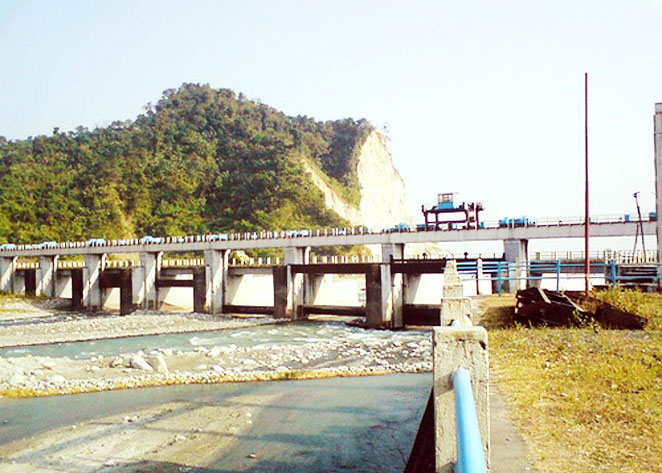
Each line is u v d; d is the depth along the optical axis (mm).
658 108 37625
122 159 149000
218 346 42938
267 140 155750
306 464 15203
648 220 48312
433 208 61562
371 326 56719
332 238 65625
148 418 21016
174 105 184625
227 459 15836
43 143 161625
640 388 12312
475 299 32438
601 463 7891
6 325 65812
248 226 126312
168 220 133875
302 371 29844
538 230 53094
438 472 3611
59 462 16359
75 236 127750
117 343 47625
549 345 18406
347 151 178000
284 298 64375
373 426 18875
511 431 9500
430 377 28469
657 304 24109
